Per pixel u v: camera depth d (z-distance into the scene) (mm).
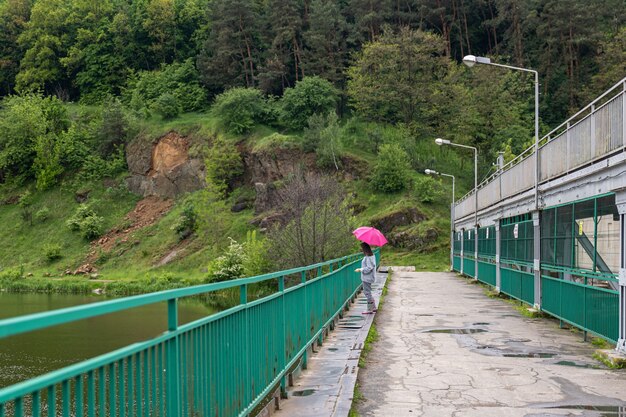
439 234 58781
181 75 97438
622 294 10445
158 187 79750
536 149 16891
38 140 87562
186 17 109688
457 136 76375
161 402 4027
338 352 11125
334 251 39969
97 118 97625
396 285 30562
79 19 113000
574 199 13664
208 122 80875
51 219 80250
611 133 11109
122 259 68188
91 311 2953
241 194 72750
